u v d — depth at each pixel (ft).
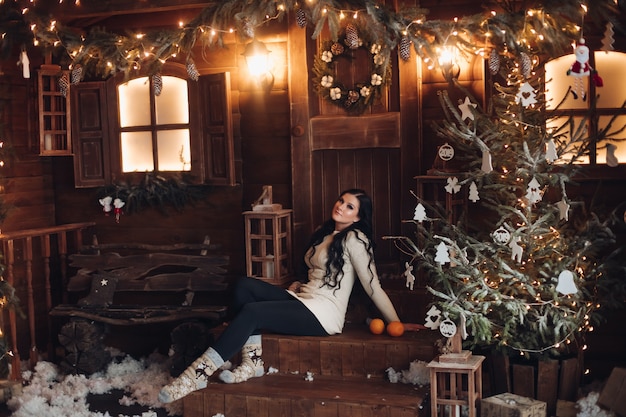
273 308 16.25
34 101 20.24
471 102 16.47
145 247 20.61
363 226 17.21
